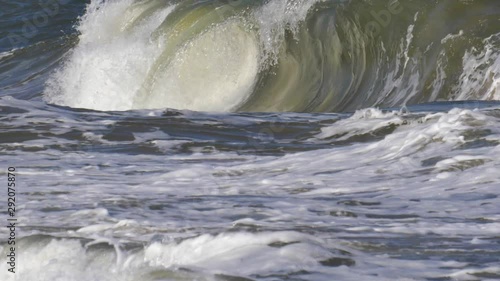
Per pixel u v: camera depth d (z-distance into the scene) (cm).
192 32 5044
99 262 1272
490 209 1570
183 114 3045
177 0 5881
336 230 1416
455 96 4022
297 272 1151
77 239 1370
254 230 1419
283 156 2319
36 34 7306
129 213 1617
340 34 4591
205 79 4884
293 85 4566
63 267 1277
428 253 1256
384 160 2098
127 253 1287
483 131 2167
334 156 2227
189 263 1212
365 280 1120
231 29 4931
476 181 1806
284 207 1652
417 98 4103
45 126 2839
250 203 1700
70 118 2973
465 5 4369
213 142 2612
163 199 1762
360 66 4428
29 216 1619
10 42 7194
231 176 2069
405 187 1820
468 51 4125
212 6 5175
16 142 2628
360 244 1305
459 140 2127
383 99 4175
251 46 4841
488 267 1171
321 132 2723
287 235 1295
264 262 1188
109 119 2961
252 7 4978
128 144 2602
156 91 4984
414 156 2078
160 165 2289
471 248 1280
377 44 4434
